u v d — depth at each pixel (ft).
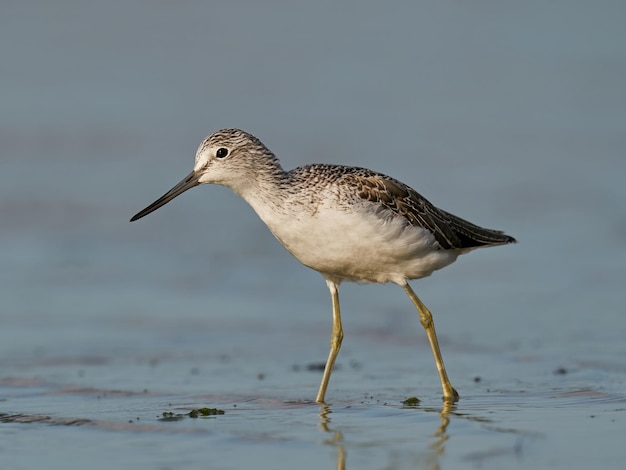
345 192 36.91
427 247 38.34
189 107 92.53
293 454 29.32
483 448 29.35
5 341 46.80
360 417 33.83
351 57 107.76
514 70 105.29
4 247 63.52
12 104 91.09
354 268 38.27
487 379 40.06
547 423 32.12
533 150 83.05
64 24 110.11
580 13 119.55
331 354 38.60
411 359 44.32
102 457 29.30
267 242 65.62
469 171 77.92
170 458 29.14
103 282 57.57
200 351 45.83
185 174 77.10
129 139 84.43
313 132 86.94
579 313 50.44
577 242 63.26
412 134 87.25
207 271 59.98
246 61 105.29
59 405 36.19
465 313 51.49
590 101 96.84
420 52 109.70
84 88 96.27
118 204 71.00
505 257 61.11
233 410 35.19
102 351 45.50
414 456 28.81
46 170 77.05
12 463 28.84
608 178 76.02
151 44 108.06
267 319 51.57
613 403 34.94
